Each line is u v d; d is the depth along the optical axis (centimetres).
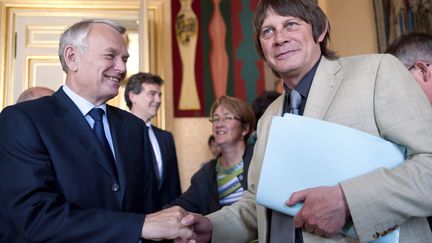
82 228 133
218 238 167
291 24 147
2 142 144
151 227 137
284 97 165
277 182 127
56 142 147
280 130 130
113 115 180
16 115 147
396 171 116
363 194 114
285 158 128
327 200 116
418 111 122
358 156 121
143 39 457
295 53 145
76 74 161
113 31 165
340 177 121
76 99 163
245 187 236
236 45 573
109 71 162
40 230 133
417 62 160
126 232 135
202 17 574
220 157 260
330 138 124
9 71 468
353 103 131
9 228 146
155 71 526
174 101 553
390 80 128
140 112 348
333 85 140
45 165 142
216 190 244
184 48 565
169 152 347
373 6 366
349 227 120
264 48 154
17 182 137
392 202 114
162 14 545
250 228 174
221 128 250
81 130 155
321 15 150
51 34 483
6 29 477
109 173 154
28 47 476
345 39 429
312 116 138
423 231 129
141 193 173
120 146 169
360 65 138
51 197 137
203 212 244
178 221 141
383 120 125
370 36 375
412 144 119
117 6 500
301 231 134
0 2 479
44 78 471
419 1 295
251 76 568
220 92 562
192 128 552
